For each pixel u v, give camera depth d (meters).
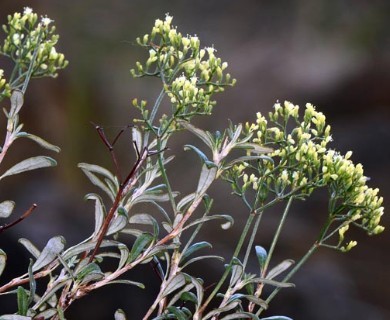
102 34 10.41
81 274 1.77
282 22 12.41
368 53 12.06
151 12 10.98
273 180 1.96
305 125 1.96
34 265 1.81
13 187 8.42
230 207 9.88
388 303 8.70
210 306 5.73
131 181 1.93
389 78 11.95
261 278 1.87
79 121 9.75
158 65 1.94
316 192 10.52
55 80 9.56
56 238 1.79
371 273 9.32
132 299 6.31
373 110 12.05
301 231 9.95
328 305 8.22
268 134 2.04
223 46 12.23
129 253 1.83
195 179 10.43
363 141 11.71
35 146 8.95
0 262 1.79
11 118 1.83
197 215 9.64
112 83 10.27
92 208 8.34
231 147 1.91
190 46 1.95
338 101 12.04
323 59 12.16
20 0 9.00
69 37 10.12
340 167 1.89
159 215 8.58
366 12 12.24
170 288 1.87
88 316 6.21
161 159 1.86
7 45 2.11
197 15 12.11
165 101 10.55
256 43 12.39
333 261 9.44
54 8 10.02
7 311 5.78
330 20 12.28
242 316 1.87
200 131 1.90
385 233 9.93
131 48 10.53
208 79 1.95
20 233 6.65
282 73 12.15
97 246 1.79
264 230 9.77
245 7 12.36
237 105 12.00
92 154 9.74
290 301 7.89
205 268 6.95
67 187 8.84
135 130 1.97
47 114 9.34
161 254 2.00
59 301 1.82
